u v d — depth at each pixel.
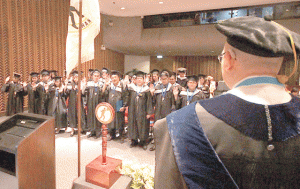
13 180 1.37
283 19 8.17
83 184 1.65
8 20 6.00
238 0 7.86
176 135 0.44
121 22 10.16
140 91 3.92
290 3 7.87
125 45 10.51
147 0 8.09
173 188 0.43
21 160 1.38
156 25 10.09
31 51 6.79
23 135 1.51
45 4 7.23
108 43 10.46
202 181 0.39
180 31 9.74
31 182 1.48
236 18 0.48
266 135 0.38
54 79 4.74
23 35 6.46
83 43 1.99
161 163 0.46
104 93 4.46
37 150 1.53
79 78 1.84
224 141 0.40
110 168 1.64
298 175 0.37
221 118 0.41
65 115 4.73
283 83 0.44
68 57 1.92
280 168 0.37
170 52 10.88
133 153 3.64
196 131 0.42
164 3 8.34
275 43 0.40
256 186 0.38
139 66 12.84
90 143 4.09
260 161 0.38
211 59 12.27
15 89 5.53
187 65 12.66
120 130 4.21
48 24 7.37
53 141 1.71
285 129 0.38
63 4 8.08
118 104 4.15
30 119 1.68
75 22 1.91
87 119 4.49
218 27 0.47
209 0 7.94
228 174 0.38
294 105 0.41
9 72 6.09
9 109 5.61
